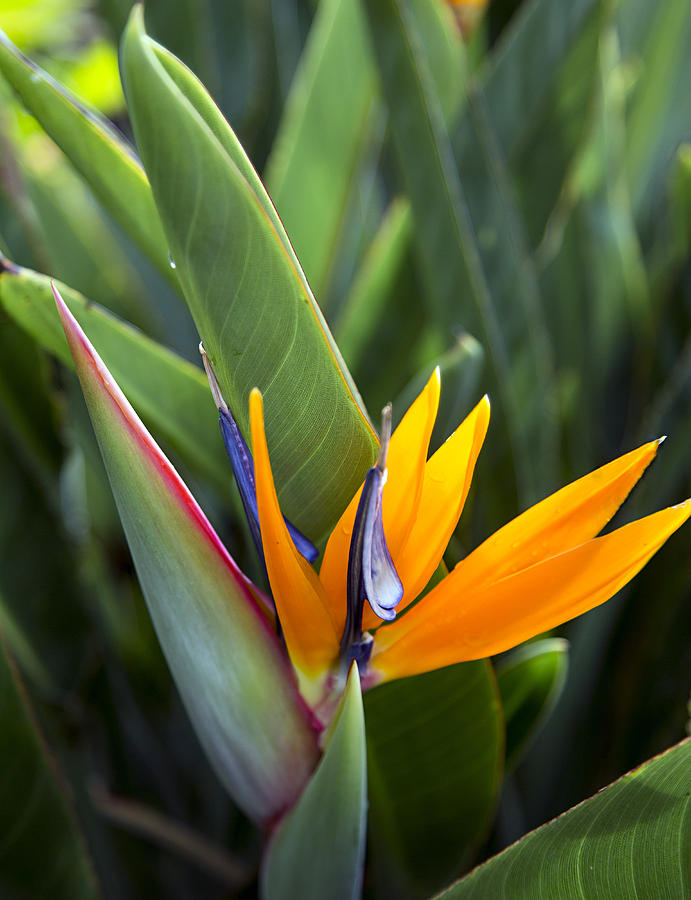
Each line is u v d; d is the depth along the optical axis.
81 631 0.84
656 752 0.87
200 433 0.74
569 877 0.62
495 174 0.83
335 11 0.85
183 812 0.97
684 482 0.88
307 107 0.87
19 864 0.73
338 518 0.65
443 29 0.81
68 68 1.54
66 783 0.76
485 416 0.61
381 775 0.74
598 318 1.01
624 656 0.93
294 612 0.62
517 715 0.77
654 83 1.11
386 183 1.16
